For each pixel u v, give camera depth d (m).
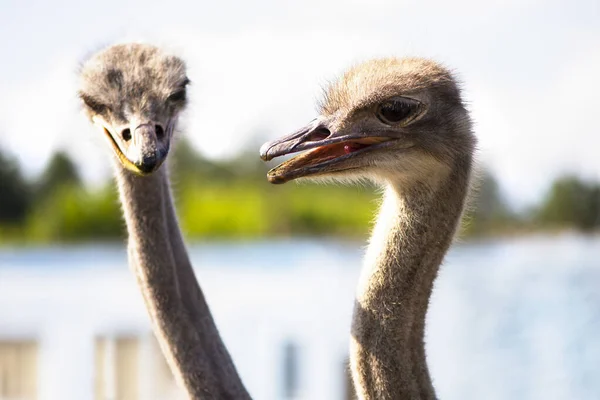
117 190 8.89
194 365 8.34
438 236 7.61
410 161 7.65
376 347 7.47
